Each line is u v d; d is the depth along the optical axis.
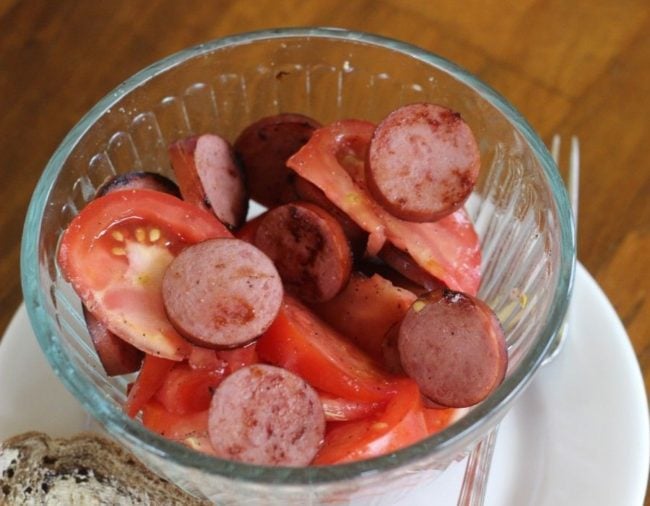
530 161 0.36
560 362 0.38
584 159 0.46
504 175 0.38
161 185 0.36
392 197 0.35
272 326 0.33
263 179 0.38
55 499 0.36
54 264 0.35
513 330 0.35
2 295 0.44
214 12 0.50
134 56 0.49
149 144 0.39
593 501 0.36
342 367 0.33
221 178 0.37
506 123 0.37
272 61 0.39
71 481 0.37
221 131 0.41
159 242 0.34
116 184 0.36
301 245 0.35
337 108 0.41
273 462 0.31
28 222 0.34
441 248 0.36
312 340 0.33
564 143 0.46
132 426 0.31
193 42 0.50
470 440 0.31
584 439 0.37
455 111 0.36
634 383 0.38
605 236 0.44
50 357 0.32
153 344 0.33
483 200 0.39
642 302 0.43
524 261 0.36
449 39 0.49
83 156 0.36
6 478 0.37
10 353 0.38
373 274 0.36
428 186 0.35
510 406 0.32
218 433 0.31
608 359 0.38
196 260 0.33
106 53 0.50
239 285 0.32
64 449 0.37
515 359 0.34
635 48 0.49
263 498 0.31
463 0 0.50
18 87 0.49
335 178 0.36
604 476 0.36
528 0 0.50
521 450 0.37
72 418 0.38
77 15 0.51
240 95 0.40
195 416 0.33
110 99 0.37
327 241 0.34
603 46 0.49
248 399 0.31
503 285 0.37
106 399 0.32
